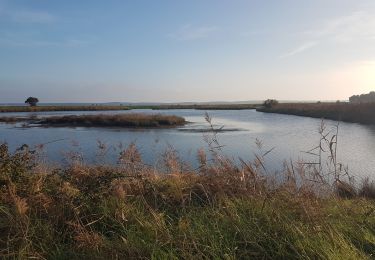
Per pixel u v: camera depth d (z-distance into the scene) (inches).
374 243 180.9
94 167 259.4
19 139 1197.1
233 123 2030.0
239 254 167.2
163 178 250.8
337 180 269.9
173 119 1983.3
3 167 213.6
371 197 369.4
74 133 1445.6
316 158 739.4
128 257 158.9
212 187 233.5
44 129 1643.7
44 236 170.6
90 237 167.9
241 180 232.2
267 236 176.7
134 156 268.2
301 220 194.5
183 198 222.4
